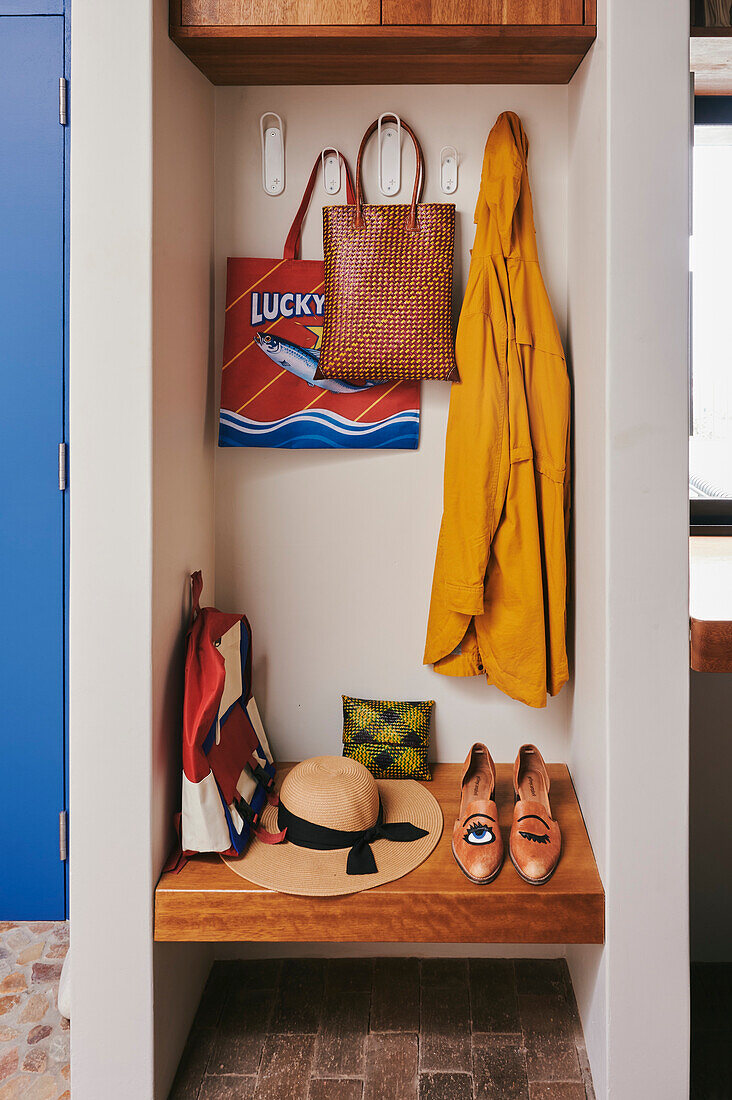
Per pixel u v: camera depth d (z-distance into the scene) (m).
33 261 2.27
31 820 2.36
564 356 2.02
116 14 1.59
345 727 2.14
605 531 1.62
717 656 1.54
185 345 1.87
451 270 1.97
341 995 2.05
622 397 1.60
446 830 1.88
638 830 1.63
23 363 2.28
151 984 1.68
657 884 1.64
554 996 2.04
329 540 2.16
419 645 2.17
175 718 1.83
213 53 1.83
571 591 2.04
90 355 1.63
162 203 1.68
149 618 1.65
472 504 1.94
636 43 1.57
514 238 1.98
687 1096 1.66
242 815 1.83
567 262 2.06
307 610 2.18
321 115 2.07
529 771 2.04
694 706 2.10
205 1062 1.83
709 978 2.10
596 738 1.74
